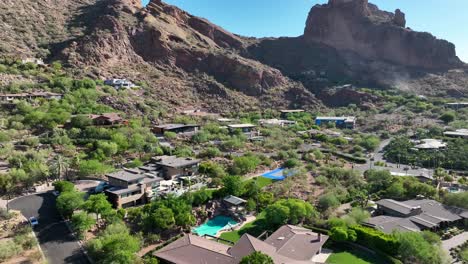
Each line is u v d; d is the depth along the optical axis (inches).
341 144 5521.7
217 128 5369.1
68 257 2107.5
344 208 3019.2
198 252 2011.6
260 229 2605.8
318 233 2427.4
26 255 2085.4
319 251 2308.1
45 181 3223.4
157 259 2044.8
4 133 3799.2
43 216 2591.0
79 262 2055.9
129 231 2369.6
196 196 2847.0
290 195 3206.2
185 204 2647.6
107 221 2481.5
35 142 3757.4
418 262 2209.6
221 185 3270.2
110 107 5354.3
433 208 2908.5
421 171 4227.4
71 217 2532.0
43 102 4817.9
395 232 2399.1
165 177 3474.4
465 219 2787.9
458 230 2679.6
